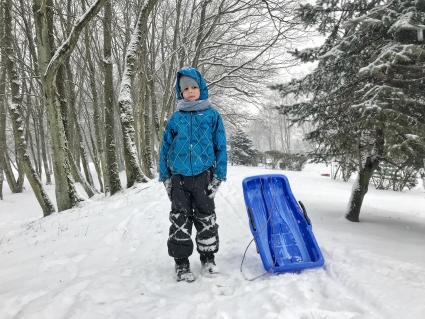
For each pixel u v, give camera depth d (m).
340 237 4.24
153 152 21.34
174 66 19.69
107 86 11.80
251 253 3.87
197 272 3.44
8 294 3.18
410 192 13.41
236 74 19.64
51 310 2.74
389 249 3.73
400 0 5.34
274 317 2.41
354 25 5.56
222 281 3.15
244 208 6.48
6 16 12.04
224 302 2.74
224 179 3.28
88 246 4.85
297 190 10.14
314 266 3.25
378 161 5.91
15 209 17.36
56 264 4.09
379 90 4.78
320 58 6.05
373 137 5.85
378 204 9.95
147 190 9.69
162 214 6.28
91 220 7.05
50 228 7.39
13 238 7.40
